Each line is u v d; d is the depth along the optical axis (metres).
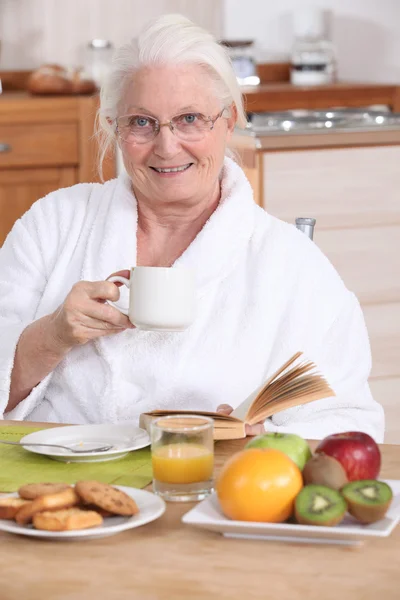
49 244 2.04
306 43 5.59
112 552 1.12
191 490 1.29
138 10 5.61
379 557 1.10
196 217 1.95
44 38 5.52
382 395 3.73
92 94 5.07
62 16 5.52
